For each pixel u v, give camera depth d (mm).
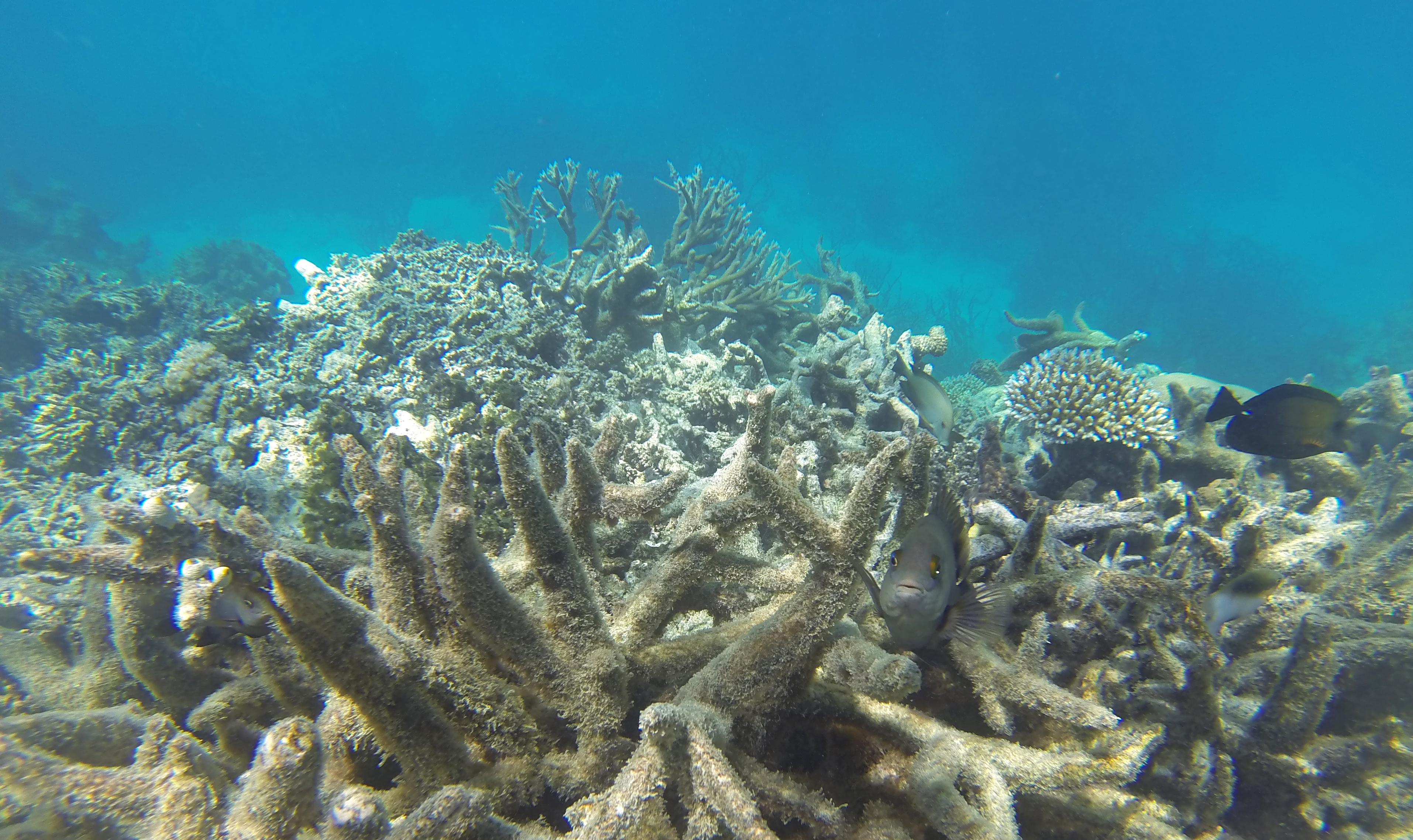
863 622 2744
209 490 4496
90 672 2916
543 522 1927
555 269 10570
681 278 11117
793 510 1938
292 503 4629
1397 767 2805
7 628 3688
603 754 1919
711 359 6984
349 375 6086
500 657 1879
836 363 7273
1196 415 6102
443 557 1701
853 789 2154
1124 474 5586
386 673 1645
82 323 10266
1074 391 5559
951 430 5766
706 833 1633
